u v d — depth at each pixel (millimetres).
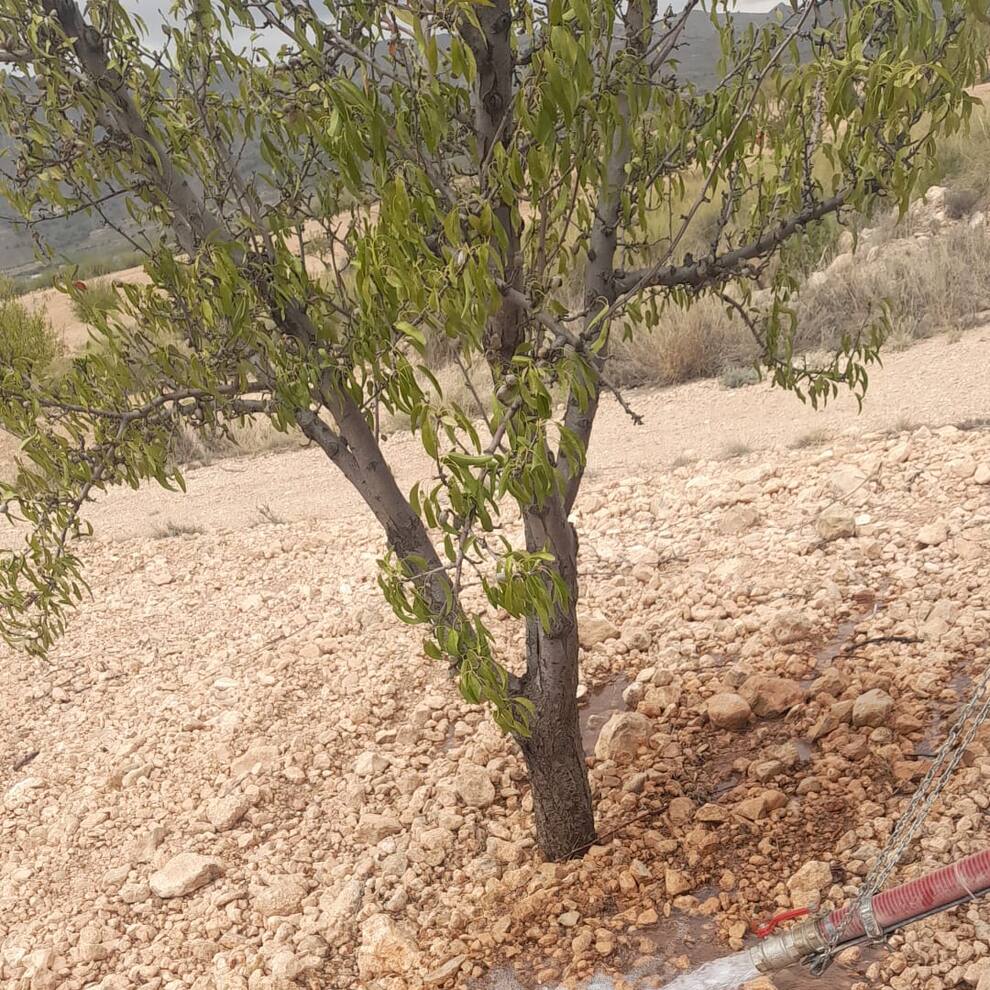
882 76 2070
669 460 8234
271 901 4324
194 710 6137
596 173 2414
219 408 3064
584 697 5234
